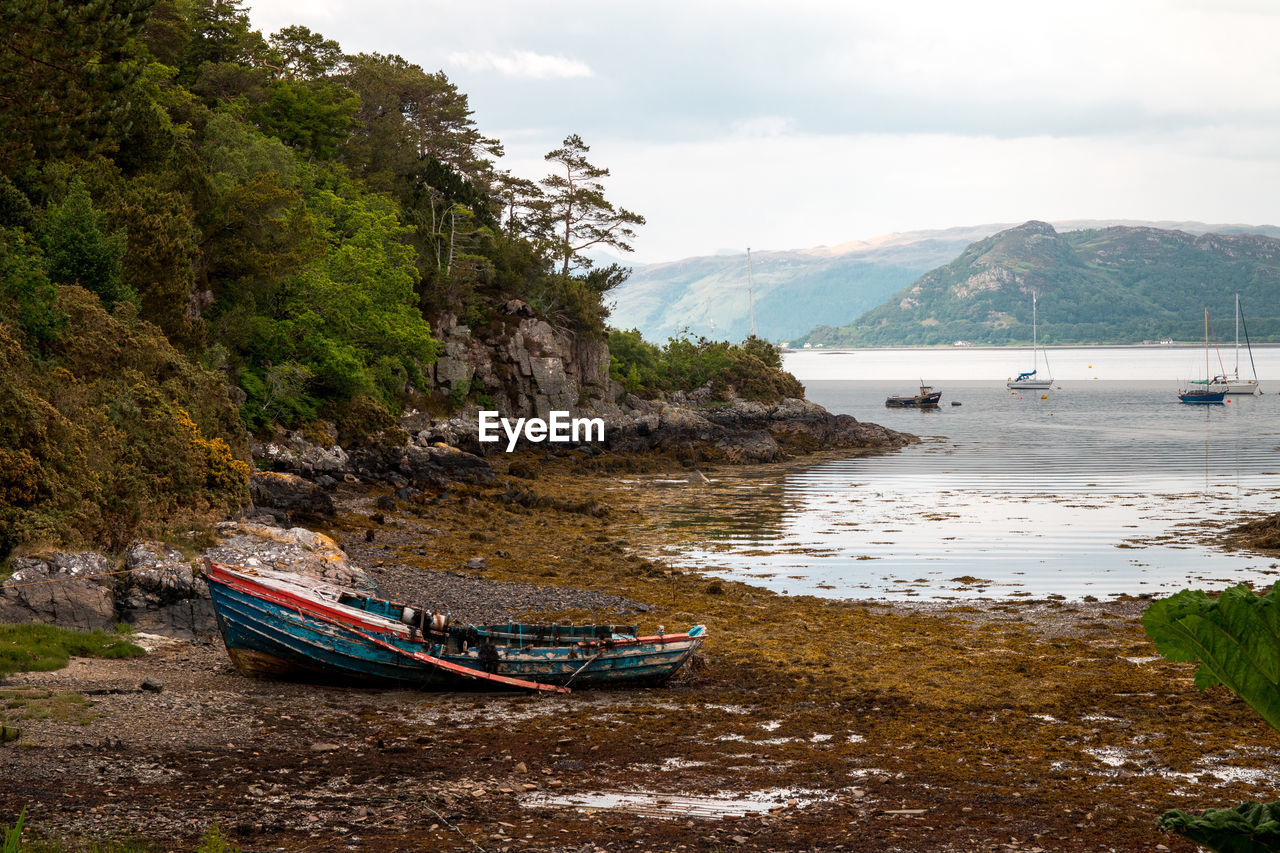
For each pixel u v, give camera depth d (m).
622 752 18.88
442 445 70.31
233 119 75.06
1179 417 149.88
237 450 47.75
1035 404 186.88
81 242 45.50
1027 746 19.64
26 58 26.30
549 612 33.03
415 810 14.98
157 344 44.41
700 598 36.53
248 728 19.27
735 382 116.56
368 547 43.81
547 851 13.48
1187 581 40.22
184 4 90.00
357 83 107.75
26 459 30.17
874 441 106.62
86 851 12.48
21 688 20.67
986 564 44.28
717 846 13.91
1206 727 21.00
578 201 123.25
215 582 23.12
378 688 23.62
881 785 17.09
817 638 30.39
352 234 80.75
